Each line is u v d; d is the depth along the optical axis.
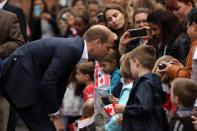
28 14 28.33
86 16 20.53
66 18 21.27
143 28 14.23
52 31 25.41
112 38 13.05
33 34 25.48
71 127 15.80
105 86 13.81
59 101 13.16
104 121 13.62
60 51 12.81
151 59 12.84
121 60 13.45
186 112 11.92
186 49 13.34
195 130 11.78
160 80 12.57
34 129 13.16
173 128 11.88
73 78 16.69
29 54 13.13
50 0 29.38
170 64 12.80
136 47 13.58
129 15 15.55
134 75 12.88
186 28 13.41
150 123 12.34
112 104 13.02
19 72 13.12
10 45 14.92
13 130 15.27
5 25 15.05
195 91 11.97
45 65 13.09
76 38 13.05
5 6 16.84
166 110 13.05
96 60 13.50
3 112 14.70
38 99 13.12
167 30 13.45
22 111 13.19
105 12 15.16
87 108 14.83
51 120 13.07
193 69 12.45
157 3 15.98
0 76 13.26
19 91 13.10
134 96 12.45
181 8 14.23
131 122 12.41
